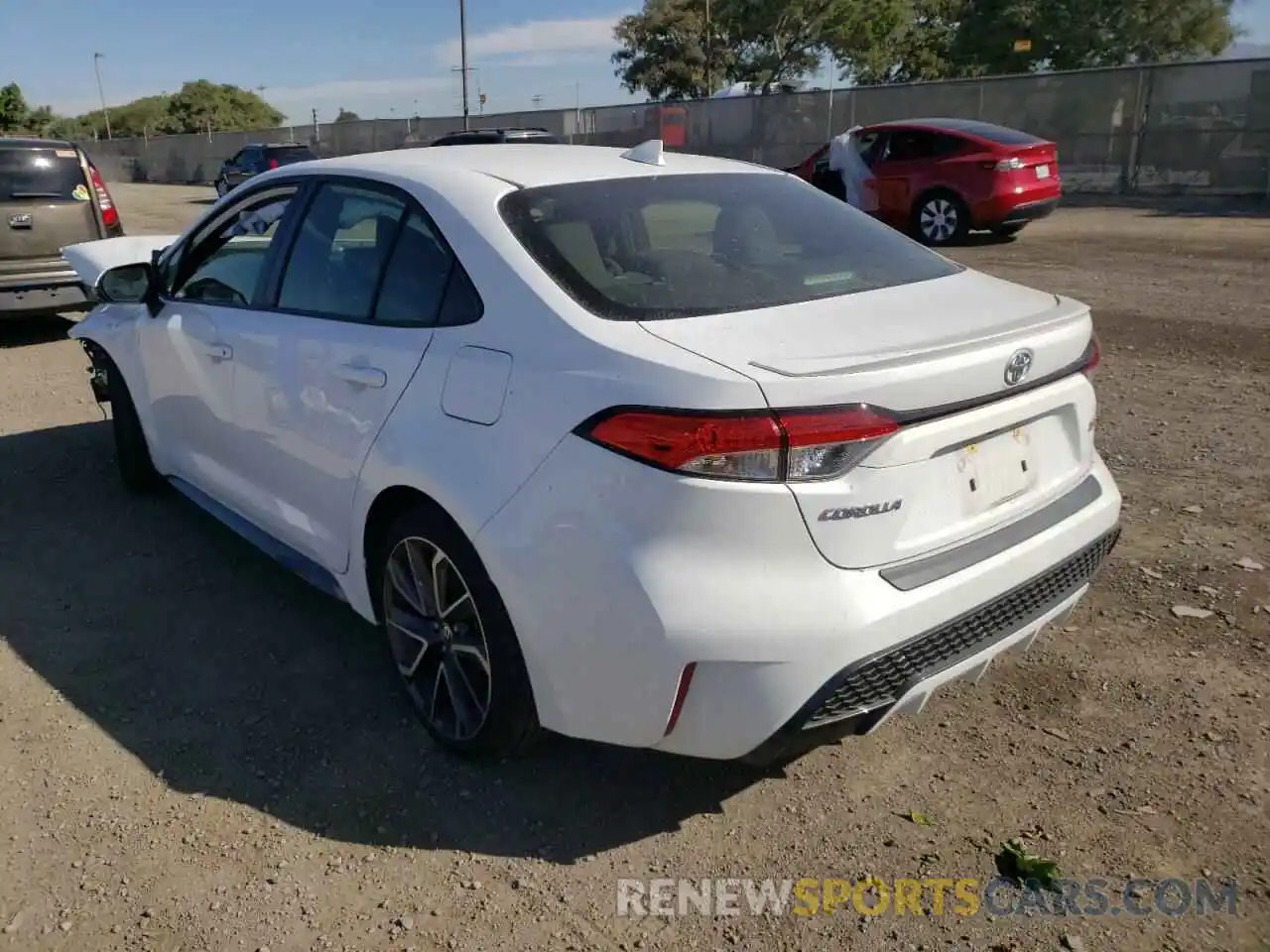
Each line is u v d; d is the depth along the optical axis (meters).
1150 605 3.89
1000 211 13.38
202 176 44.00
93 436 6.33
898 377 2.40
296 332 3.53
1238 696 3.32
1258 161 19.08
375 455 3.07
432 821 2.88
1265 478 5.04
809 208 3.58
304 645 3.84
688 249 3.11
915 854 2.71
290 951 2.44
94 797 2.99
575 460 2.52
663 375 2.43
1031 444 2.86
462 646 2.97
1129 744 3.11
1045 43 38.19
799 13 45.72
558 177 3.25
